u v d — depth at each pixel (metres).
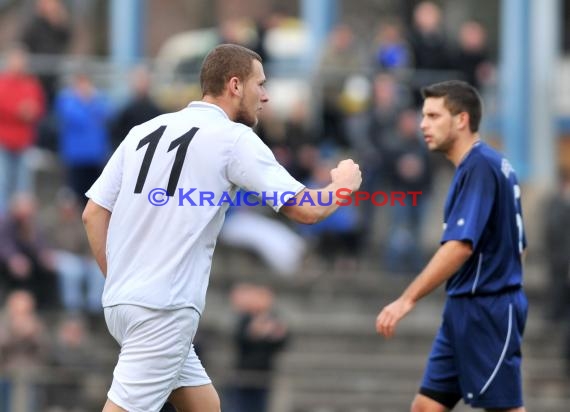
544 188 57.91
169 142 21.47
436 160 55.53
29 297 43.81
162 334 21.16
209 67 21.89
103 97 54.84
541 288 51.03
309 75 55.03
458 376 24.72
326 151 54.66
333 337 48.91
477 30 55.62
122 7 62.97
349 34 58.03
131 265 21.30
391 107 50.41
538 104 59.56
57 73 54.97
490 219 24.28
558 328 48.56
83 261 48.50
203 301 21.52
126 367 21.27
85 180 50.53
